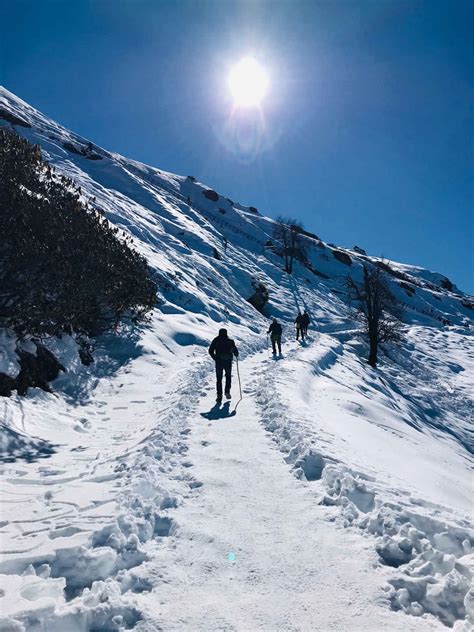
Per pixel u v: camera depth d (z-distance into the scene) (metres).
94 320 13.37
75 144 60.69
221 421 7.64
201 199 81.56
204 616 2.59
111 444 7.05
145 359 13.94
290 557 3.27
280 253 65.81
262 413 8.22
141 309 17.19
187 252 36.72
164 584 2.91
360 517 3.87
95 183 42.88
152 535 3.64
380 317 32.03
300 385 12.39
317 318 43.84
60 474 5.30
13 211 9.16
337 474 4.63
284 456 5.73
